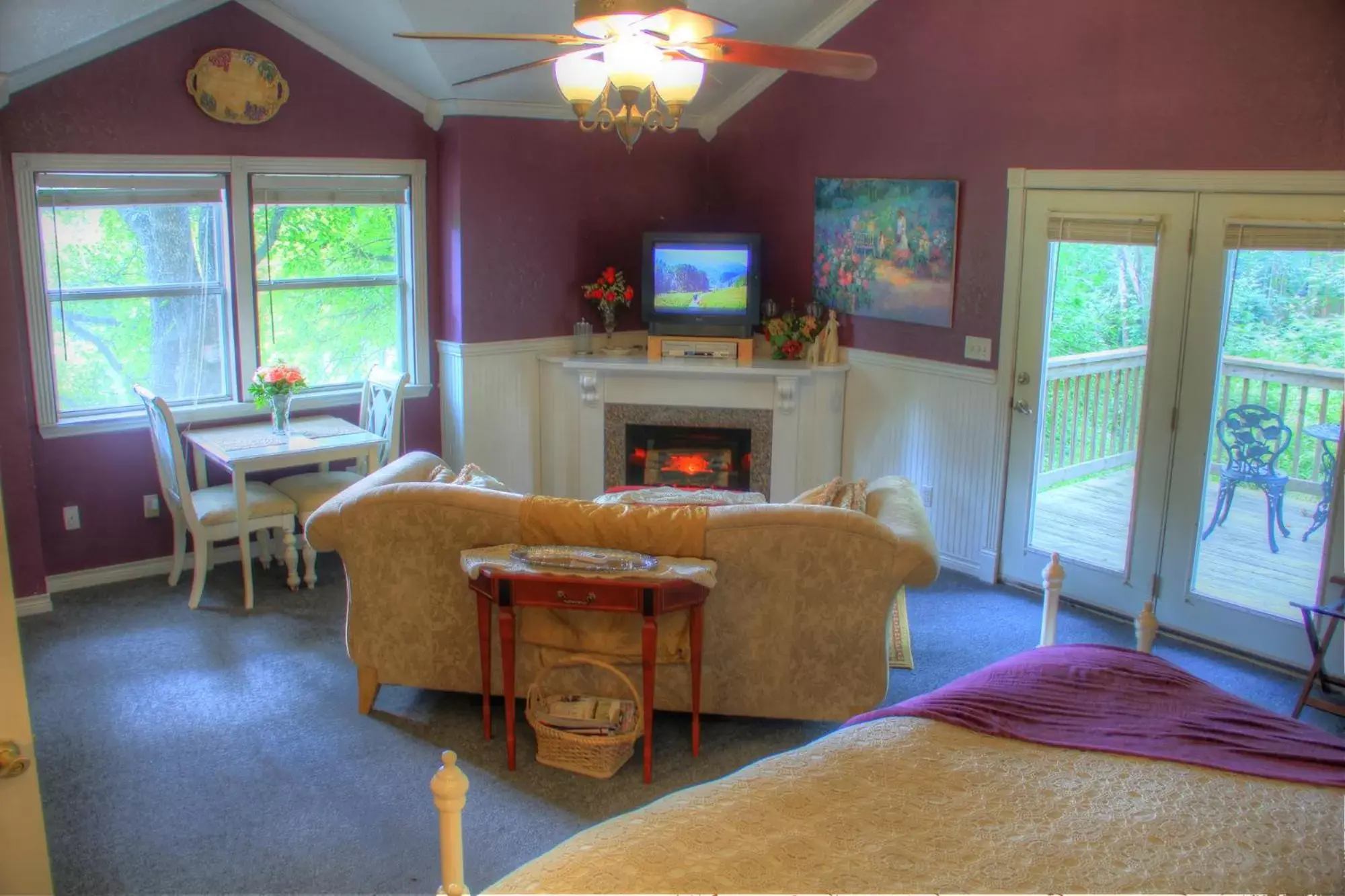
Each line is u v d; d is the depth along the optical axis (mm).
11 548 4891
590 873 1903
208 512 5023
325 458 5227
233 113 5301
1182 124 4516
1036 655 2943
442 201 6051
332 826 3355
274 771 3674
